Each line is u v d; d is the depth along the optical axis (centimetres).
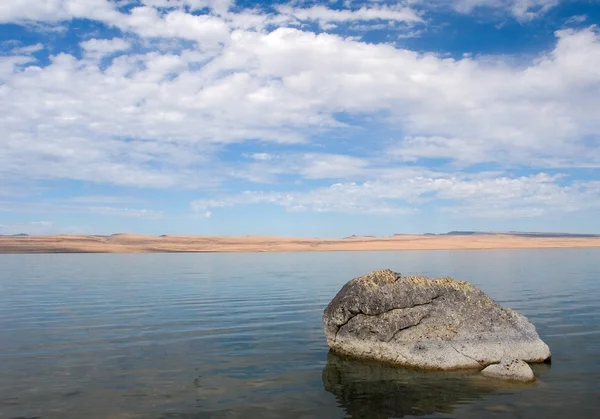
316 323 1877
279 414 941
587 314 2008
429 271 4303
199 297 2658
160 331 1717
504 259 6594
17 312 2136
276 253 9900
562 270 4475
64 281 3638
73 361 1313
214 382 1135
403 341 1319
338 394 1055
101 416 927
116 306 2314
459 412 947
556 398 1021
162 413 943
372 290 1407
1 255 8825
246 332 1703
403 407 977
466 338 1309
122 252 10462
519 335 1320
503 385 1112
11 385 1105
